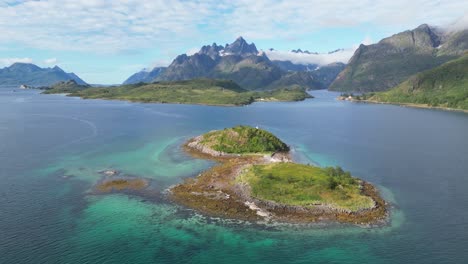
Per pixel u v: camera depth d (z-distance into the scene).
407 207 81.69
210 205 80.50
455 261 60.28
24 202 81.31
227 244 64.56
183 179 100.12
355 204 79.38
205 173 105.94
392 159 126.88
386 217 75.75
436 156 131.62
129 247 63.12
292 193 83.94
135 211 77.44
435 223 73.56
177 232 68.56
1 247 61.88
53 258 59.16
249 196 84.38
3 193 86.50
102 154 128.50
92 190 89.75
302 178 92.44
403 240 66.69
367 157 130.38
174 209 78.69
